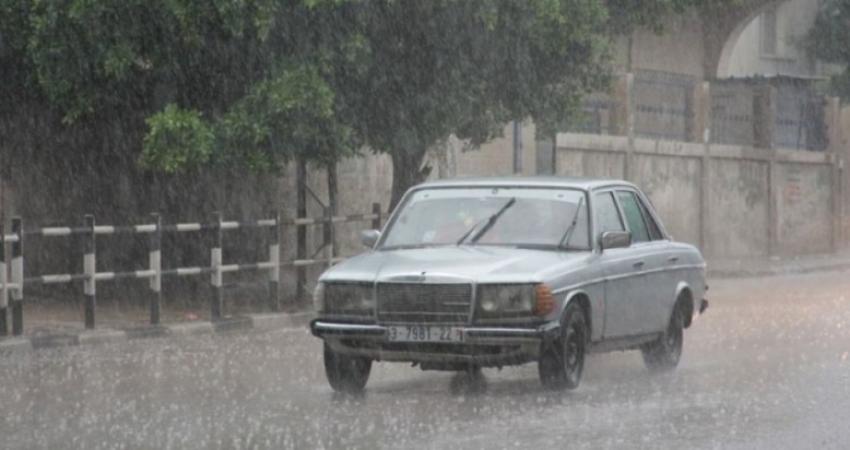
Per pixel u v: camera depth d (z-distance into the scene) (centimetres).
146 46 3544
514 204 2377
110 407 2084
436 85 3856
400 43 3791
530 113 4241
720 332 3173
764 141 6781
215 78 3709
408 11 3716
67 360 2733
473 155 5356
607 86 4441
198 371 2539
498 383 2345
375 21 3694
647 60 6388
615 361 2655
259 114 3516
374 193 5028
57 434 1842
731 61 7494
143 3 3431
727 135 6669
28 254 4028
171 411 2041
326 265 3997
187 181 4344
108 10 3416
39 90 3834
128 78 3691
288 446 1742
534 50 4006
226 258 4494
